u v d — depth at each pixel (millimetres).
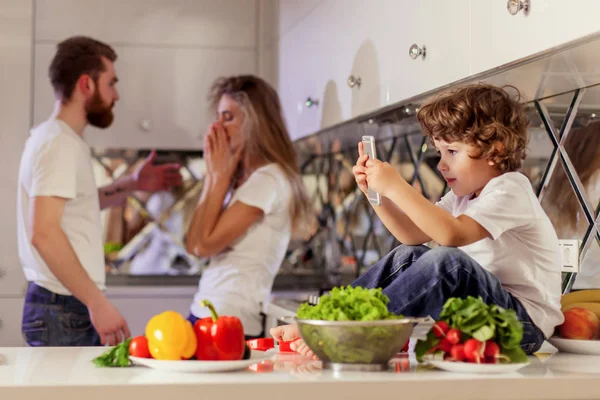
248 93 2977
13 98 3682
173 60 4012
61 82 2979
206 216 2914
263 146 2945
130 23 3982
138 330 3707
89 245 2902
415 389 1303
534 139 2367
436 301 1550
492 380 1322
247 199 2826
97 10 3951
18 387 1251
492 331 1377
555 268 1720
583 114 2113
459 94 1712
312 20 3248
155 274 4332
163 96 4008
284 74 3707
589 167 2100
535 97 2236
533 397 1333
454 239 1553
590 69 1841
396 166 3357
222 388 1270
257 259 2852
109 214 4340
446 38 2076
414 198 1566
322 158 4242
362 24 2660
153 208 4375
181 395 1265
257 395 1275
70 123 2986
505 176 1672
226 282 2842
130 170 4305
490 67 1865
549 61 1760
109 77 3055
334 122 2953
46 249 2715
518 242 1697
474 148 1671
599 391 1351
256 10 4074
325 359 1437
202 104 4031
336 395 1288
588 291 1964
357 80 2705
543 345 1932
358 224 3777
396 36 2383
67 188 2754
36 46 3879
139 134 3994
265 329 3131
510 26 1784
